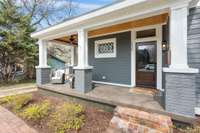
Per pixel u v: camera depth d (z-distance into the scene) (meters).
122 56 7.47
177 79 3.62
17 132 4.21
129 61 7.19
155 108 3.94
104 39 8.27
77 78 6.16
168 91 3.74
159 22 5.98
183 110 3.53
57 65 21.22
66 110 4.71
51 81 8.86
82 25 5.96
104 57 8.29
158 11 4.14
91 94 5.61
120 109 4.32
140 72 6.85
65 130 4.08
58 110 5.06
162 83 5.88
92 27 5.72
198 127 3.20
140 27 6.68
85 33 6.07
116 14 4.85
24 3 18.95
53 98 7.02
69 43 10.79
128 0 4.18
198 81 3.89
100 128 4.12
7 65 13.95
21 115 5.44
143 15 4.47
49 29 7.08
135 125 3.69
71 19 5.93
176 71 3.61
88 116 4.78
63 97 6.70
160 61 6.11
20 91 9.73
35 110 5.19
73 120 4.30
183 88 3.54
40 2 20.12
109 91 6.11
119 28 6.94
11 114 5.68
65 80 9.02
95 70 8.80
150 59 6.50
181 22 3.60
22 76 16.14
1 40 12.55
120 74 7.57
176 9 3.66
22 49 13.31
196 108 3.76
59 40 10.09
